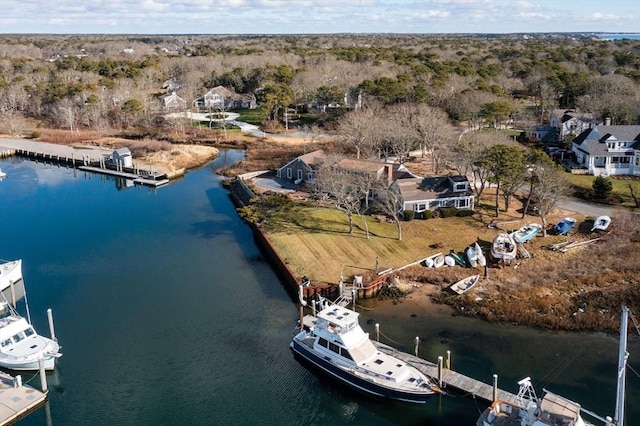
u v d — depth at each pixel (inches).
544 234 2396.7
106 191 3447.3
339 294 1967.3
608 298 1907.0
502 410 1358.3
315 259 2210.9
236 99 6195.9
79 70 7111.2
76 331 1838.1
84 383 1583.4
